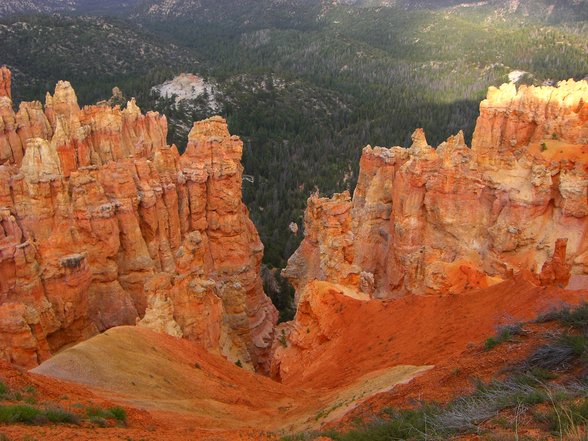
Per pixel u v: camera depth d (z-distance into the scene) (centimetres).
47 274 4662
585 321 2031
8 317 3903
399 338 3431
